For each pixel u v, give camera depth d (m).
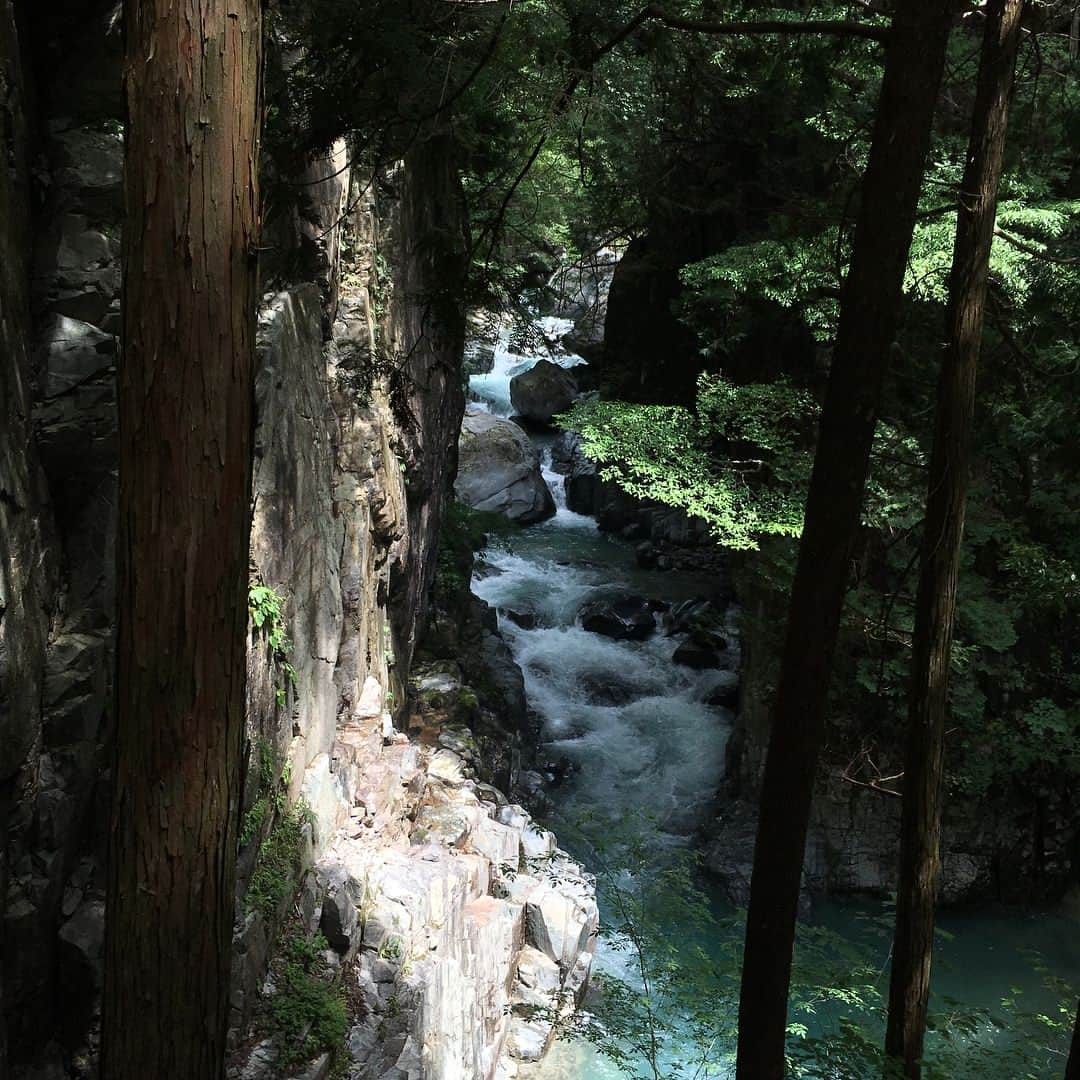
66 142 7.76
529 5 6.22
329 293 12.10
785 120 10.26
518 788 17.44
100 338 7.63
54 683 7.49
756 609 18.27
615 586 24.61
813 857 16.62
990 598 16.58
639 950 10.83
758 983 6.16
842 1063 7.45
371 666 14.10
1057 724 16.06
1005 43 7.40
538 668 21.20
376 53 5.47
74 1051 7.88
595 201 10.48
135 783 3.48
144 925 3.50
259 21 3.42
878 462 11.06
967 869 16.61
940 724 8.09
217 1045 3.68
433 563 18.89
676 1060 11.48
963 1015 9.02
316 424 11.54
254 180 3.44
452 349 18.27
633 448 13.38
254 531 9.61
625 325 28.11
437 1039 10.23
